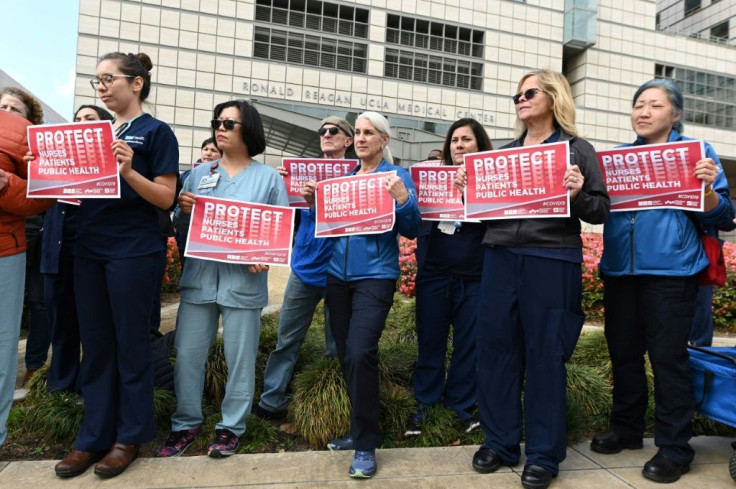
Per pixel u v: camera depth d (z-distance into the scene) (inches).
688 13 1748.3
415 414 133.2
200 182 121.0
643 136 113.0
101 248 101.6
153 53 903.7
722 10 1615.4
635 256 109.0
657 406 106.7
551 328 99.7
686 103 1371.8
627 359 116.6
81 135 97.0
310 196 124.1
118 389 106.4
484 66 1133.1
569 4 1202.6
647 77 1316.4
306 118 818.8
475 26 1131.9
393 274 113.2
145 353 105.3
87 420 103.3
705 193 103.3
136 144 102.7
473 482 100.3
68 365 136.1
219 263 114.7
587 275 269.6
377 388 106.0
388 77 1054.4
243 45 956.6
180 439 114.9
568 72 1305.4
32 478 97.4
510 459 106.7
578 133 104.8
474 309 132.0
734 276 274.4
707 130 1390.3
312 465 105.9
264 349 164.7
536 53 1182.3
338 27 1029.2
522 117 107.3
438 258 133.5
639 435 118.5
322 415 123.3
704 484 100.8
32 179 98.0
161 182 103.8
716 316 270.1
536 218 102.2
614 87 1278.3
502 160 103.3
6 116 103.0
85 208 103.2
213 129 121.6
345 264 114.3
